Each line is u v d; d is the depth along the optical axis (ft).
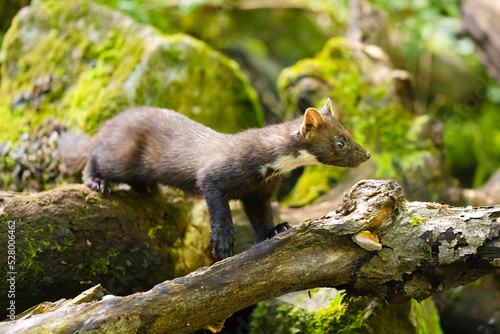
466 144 63.46
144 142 31.55
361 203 23.24
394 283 23.39
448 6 66.74
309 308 29.89
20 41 45.65
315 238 23.08
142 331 20.95
